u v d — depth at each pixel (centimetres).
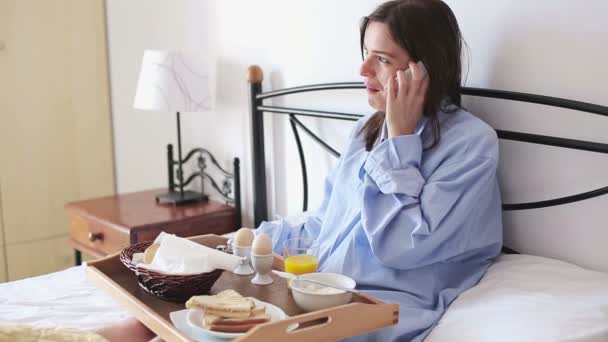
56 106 267
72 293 151
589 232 131
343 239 138
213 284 117
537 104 136
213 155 239
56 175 270
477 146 129
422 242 121
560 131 133
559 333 105
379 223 125
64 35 265
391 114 132
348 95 179
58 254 274
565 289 119
